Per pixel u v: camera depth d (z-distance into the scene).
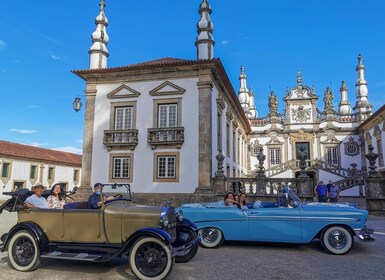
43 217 6.35
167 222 5.83
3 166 29.39
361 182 27.88
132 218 5.93
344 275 5.60
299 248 8.00
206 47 18.91
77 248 6.12
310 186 15.47
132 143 17.73
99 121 18.81
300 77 36.12
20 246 6.15
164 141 17.28
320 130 34.56
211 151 17.20
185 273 5.75
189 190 16.77
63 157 38.03
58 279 5.49
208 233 8.12
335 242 7.34
